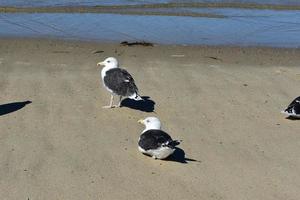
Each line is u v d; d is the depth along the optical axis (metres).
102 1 27.50
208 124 12.91
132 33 21.69
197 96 14.63
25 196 9.48
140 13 25.31
